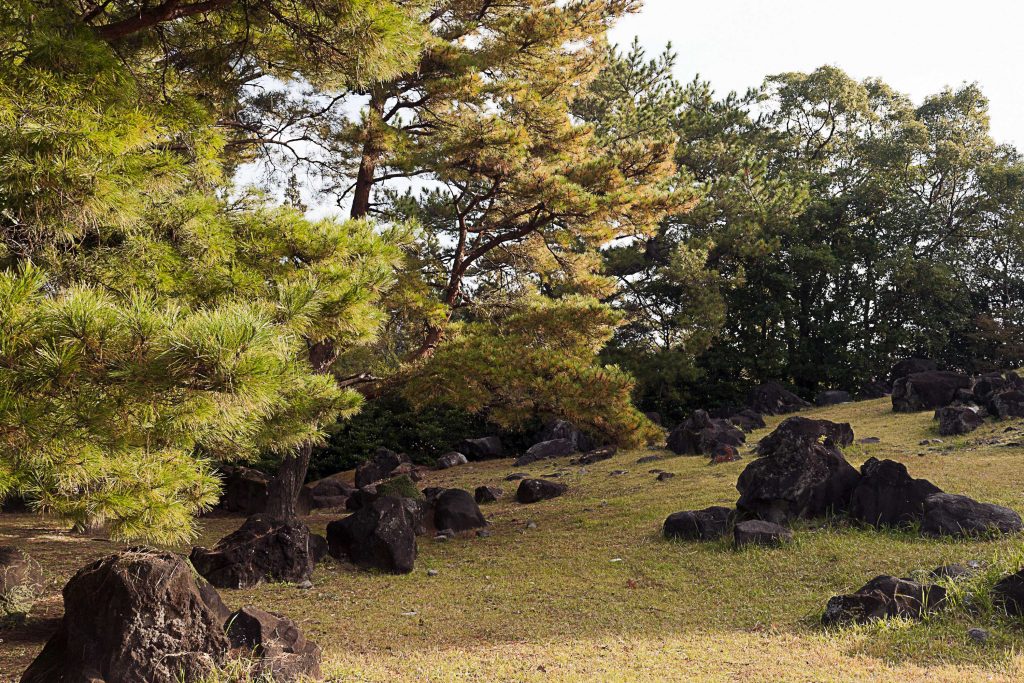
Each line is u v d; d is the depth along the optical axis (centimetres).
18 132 593
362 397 902
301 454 1672
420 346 1809
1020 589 771
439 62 1662
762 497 1340
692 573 1126
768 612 916
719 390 3738
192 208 791
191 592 652
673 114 3522
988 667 647
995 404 2148
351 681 680
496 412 1652
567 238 1764
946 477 1512
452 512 1599
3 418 468
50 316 460
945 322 3931
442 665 742
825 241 3888
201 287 781
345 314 754
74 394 493
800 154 4672
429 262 1828
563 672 705
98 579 637
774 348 3719
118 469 604
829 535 1240
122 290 713
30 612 968
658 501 1642
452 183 1770
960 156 4116
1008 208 4006
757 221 3425
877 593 826
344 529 1329
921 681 618
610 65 3544
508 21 1736
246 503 2025
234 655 652
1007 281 4169
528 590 1102
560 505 1761
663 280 3562
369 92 1664
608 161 1658
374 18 830
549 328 1686
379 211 1869
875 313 4009
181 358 462
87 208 605
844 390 3778
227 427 592
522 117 1736
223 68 1245
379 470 2500
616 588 1079
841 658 704
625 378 1546
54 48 735
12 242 653
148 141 826
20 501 1994
